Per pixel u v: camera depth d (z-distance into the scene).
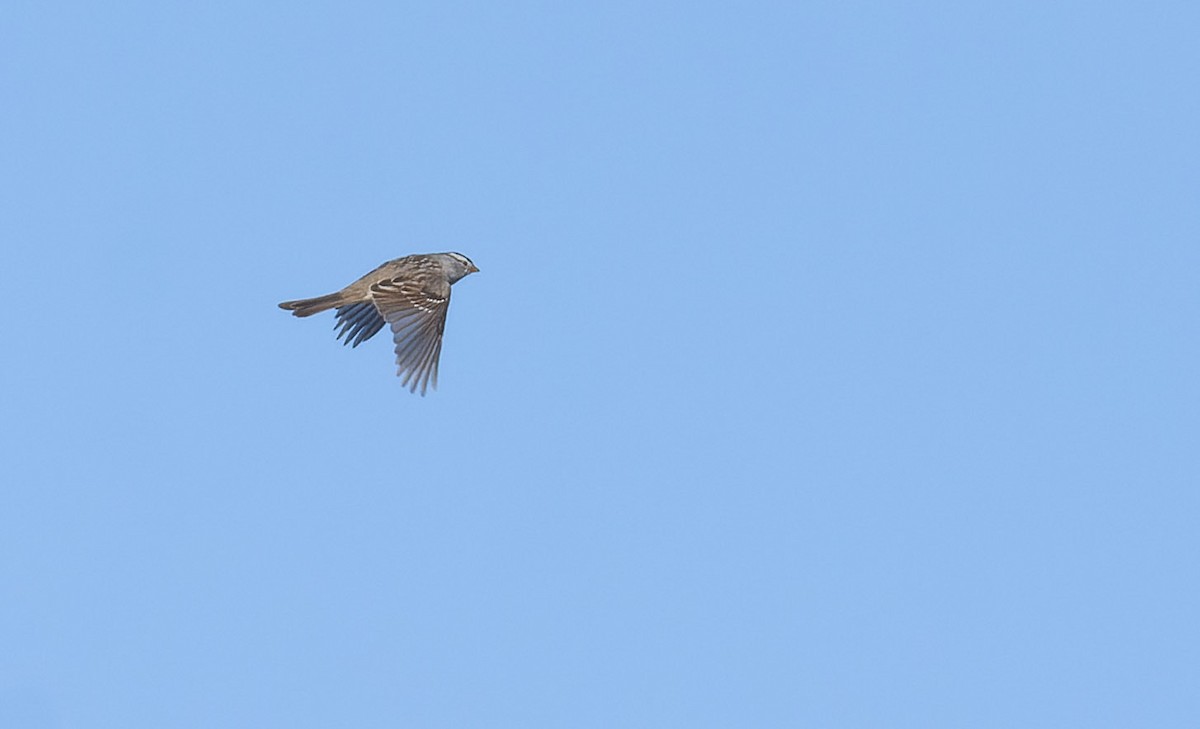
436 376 17.16
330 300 17.39
